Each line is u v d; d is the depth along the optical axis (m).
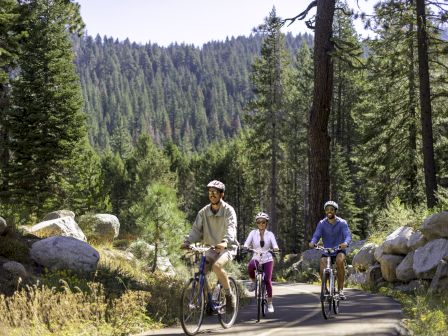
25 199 31.27
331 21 21.98
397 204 20.69
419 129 27.39
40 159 31.48
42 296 8.47
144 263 18.62
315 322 8.92
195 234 8.12
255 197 73.31
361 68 22.23
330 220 10.25
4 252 11.92
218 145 116.31
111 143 144.12
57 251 12.45
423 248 14.16
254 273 9.77
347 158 50.50
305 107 53.31
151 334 7.88
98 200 39.72
